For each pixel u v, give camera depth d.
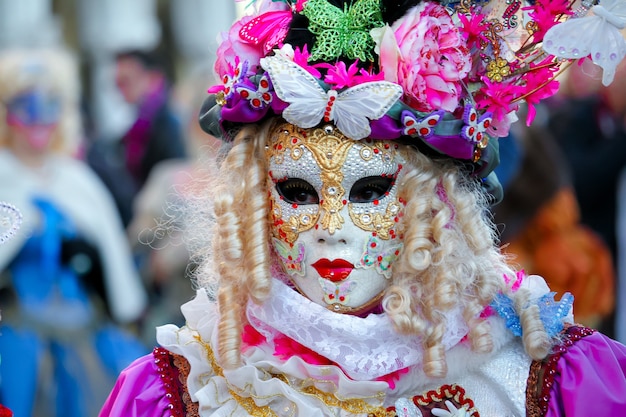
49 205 6.64
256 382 3.59
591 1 3.52
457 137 3.54
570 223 6.25
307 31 3.60
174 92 9.20
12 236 3.89
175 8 12.77
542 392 3.58
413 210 3.58
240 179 3.68
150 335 7.12
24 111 6.63
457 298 3.60
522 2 3.62
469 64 3.54
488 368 3.62
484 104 3.62
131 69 8.90
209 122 3.81
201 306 3.78
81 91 11.30
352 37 3.56
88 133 9.16
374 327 3.55
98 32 12.54
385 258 3.59
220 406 3.65
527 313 3.61
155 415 3.70
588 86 7.74
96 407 6.57
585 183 7.56
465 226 3.63
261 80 3.52
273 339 3.69
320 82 3.49
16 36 11.66
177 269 6.96
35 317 6.50
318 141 3.54
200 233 3.91
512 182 6.03
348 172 3.53
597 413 3.53
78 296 6.64
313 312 3.57
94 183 6.89
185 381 3.72
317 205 3.57
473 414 3.58
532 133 6.06
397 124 3.52
